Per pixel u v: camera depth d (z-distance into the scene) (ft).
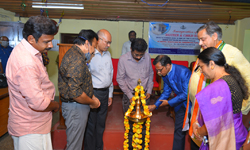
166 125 9.02
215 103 3.87
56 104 4.82
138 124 6.28
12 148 8.21
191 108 6.07
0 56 12.27
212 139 3.90
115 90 13.51
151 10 14.17
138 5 13.00
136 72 7.18
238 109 4.02
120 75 7.17
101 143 7.59
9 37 13.76
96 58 6.71
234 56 5.19
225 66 4.25
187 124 6.40
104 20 16.96
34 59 4.17
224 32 17.58
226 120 3.87
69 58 5.10
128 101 7.20
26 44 4.15
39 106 4.08
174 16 15.92
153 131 8.35
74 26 16.83
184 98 6.50
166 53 17.81
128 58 7.09
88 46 5.32
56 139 8.09
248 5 12.54
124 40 17.24
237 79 4.13
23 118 4.35
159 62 6.57
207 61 4.20
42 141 4.70
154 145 8.17
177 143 7.32
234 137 3.89
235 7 12.98
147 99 7.37
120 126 8.66
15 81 4.03
